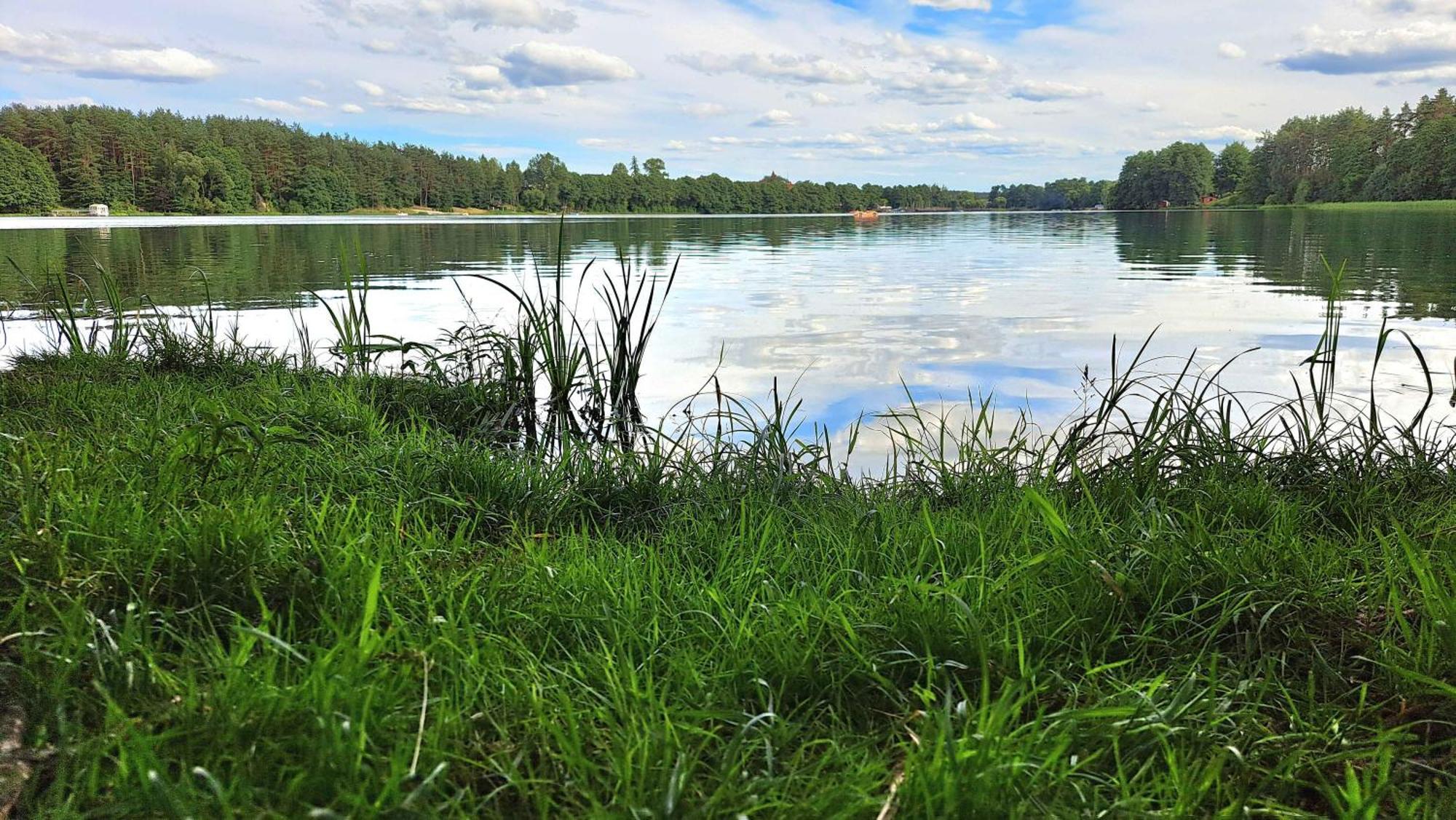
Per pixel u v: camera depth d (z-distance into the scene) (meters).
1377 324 6.45
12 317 6.59
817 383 4.89
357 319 4.70
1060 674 1.60
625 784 1.19
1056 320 6.95
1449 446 3.12
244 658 1.37
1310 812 1.31
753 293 9.08
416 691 1.40
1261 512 2.50
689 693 1.50
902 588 1.78
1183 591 1.91
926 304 8.06
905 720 1.44
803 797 1.22
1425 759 1.42
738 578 2.04
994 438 3.87
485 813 1.19
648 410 4.48
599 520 2.78
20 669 1.35
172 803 1.01
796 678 1.57
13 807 1.10
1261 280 9.84
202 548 1.74
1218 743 1.42
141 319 6.59
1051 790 1.24
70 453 2.39
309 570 1.78
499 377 4.82
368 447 3.12
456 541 2.12
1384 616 1.84
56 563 1.65
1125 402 4.38
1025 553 2.07
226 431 2.52
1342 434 3.25
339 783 1.12
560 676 1.54
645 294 8.92
